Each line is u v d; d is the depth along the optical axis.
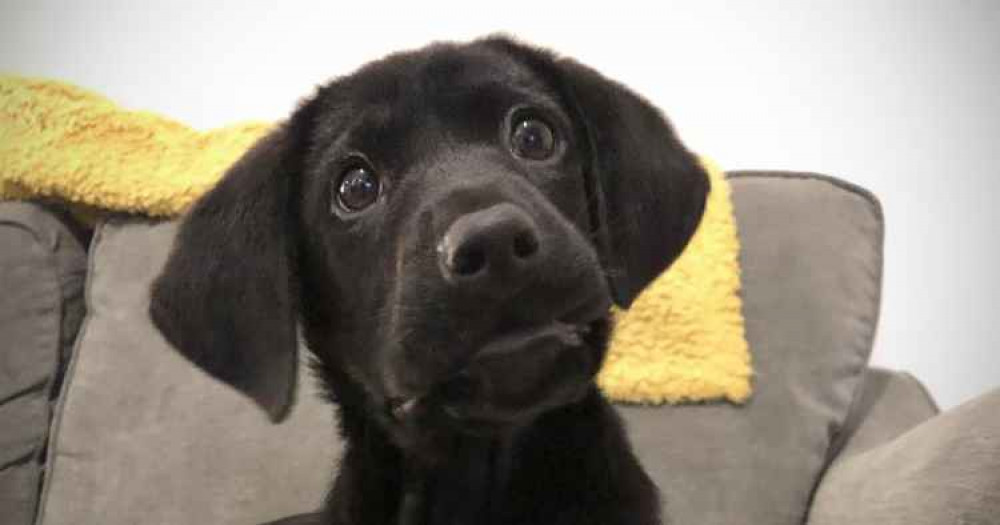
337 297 1.24
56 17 2.68
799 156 2.47
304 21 2.58
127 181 2.04
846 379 1.85
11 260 2.02
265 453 1.87
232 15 2.61
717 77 2.47
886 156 2.44
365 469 1.32
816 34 2.43
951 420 1.42
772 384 1.84
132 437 1.90
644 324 1.88
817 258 1.90
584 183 1.27
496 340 0.95
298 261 1.30
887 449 1.61
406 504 1.31
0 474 1.94
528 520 1.25
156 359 1.95
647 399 1.85
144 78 2.65
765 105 2.46
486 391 1.00
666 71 2.48
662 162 1.33
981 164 2.42
